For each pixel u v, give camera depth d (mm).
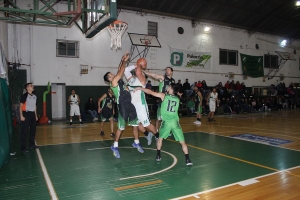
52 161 6051
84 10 6902
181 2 17750
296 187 4355
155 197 3932
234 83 20969
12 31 14156
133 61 17219
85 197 3943
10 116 7465
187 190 4219
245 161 6012
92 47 16156
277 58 24562
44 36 14930
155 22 18078
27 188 4328
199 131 10602
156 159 6016
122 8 16703
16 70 14180
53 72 15195
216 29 20766
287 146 7703
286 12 21422
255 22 21859
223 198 3900
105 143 8188
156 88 17891
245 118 15469
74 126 12500
